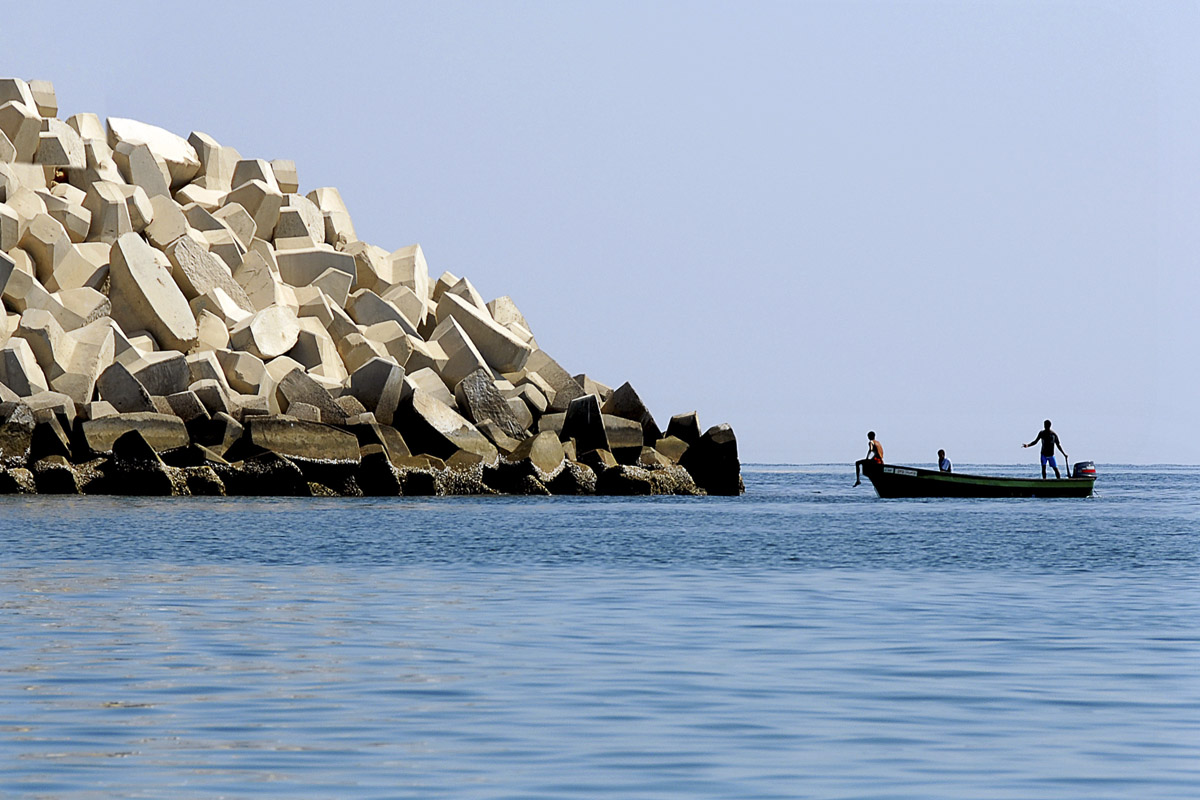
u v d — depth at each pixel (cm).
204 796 4166
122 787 4244
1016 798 4238
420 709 5372
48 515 15362
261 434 19500
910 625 7831
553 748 4772
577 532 14450
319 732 4978
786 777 4441
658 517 17125
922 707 5491
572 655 6656
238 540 12912
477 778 4381
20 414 18750
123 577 9912
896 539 14075
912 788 4331
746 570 10881
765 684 5941
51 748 4703
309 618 7894
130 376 19612
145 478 18750
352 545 12631
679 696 5666
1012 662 6556
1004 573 10781
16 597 8688
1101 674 6241
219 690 5703
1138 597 9269
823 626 7762
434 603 8656
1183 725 5197
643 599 8981
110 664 6269
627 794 4231
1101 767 4594
